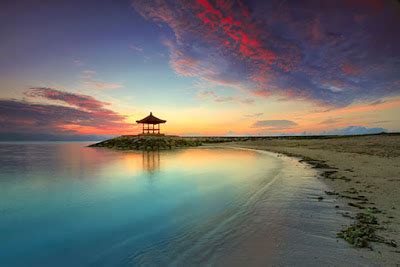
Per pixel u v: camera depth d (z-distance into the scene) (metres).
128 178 14.78
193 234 5.83
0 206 8.86
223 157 28.91
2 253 5.28
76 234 6.25
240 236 5.50
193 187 11.85
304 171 14.73
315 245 4.86
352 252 4.51
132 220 7.18
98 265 4.65
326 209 7.17
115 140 54.56
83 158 28.67
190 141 58.62
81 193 10.78
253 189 10.56
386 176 11.79
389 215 6.38
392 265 4.02
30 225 6.94
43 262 4.89
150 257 4.78
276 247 4.84
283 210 7.23
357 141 41.53
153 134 55.53
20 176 15.52
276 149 39.00
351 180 11.13
